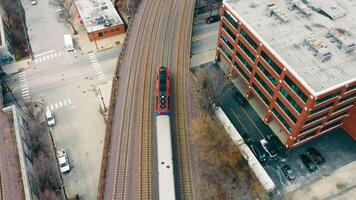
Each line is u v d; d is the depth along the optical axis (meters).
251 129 83.94
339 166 77.44
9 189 70.69
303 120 69.31
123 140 81.19
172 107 87.38
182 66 96.94
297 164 77.75
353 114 75.94
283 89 72.31
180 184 73.88
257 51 76.50
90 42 110.62
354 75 66.25
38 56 107.25
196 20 115.75
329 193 73.88
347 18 77.44
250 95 89.06
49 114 88.94
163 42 103.25
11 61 105.69
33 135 85.50
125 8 120.50
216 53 97.19
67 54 107.25
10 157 75.69
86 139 85.62
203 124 83.62
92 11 115.12
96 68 102.56
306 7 77.81
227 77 95.00
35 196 71.25
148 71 95.75
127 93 90.81
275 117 79.62
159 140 76.00
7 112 83.69
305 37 73.38
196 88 91.69
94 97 94.75
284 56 69.75
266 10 80.06
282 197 73.12
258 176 74.94
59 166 80.00
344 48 70.19
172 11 112.75
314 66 67.88
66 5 124.12
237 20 79.44
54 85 98.44
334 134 82.44
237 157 78.06
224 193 72.62
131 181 74.19
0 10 113.12
